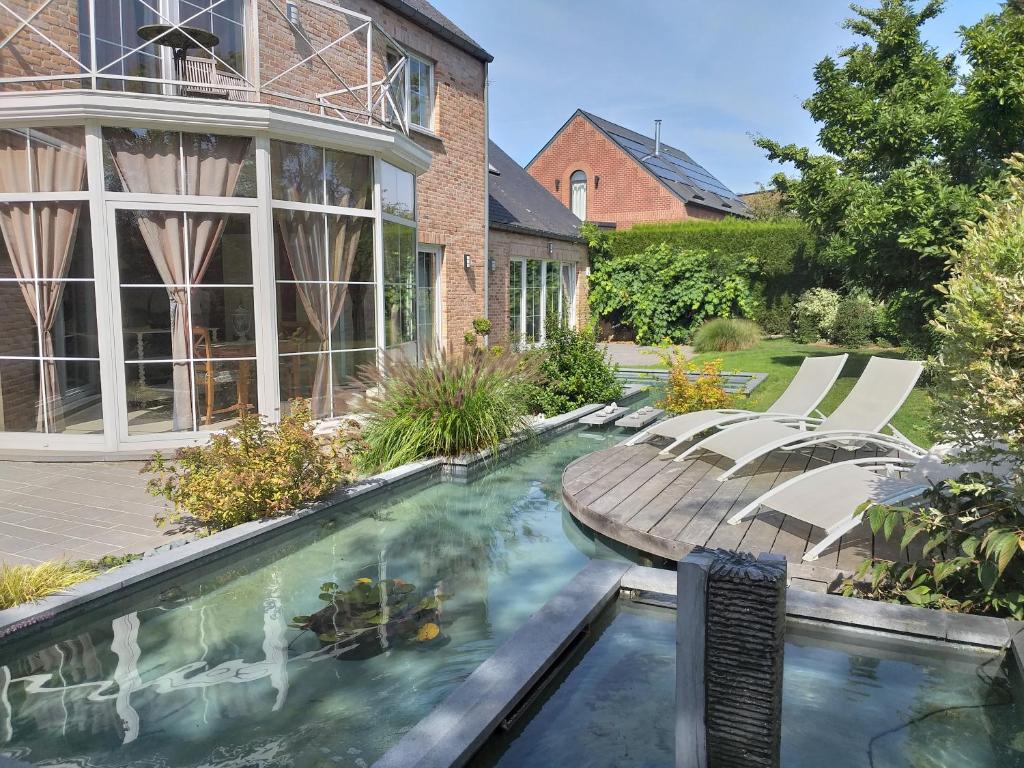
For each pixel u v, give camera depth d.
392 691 3.21
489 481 6.94
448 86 12.64
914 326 11.70
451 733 2.53
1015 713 2.88
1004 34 9.81
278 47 9.27
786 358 15.98
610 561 4.15
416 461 6.90
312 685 3.25
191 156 6.88
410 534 5.43
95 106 6.36
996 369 3.22
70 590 3.83
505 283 15.84
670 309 20.66
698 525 4.80
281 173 7.36
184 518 5.14
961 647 3.26
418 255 12.23
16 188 6.77
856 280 12.84
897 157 11.53
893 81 12.20
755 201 30.95
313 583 4.46
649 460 6.70
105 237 6.68
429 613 4.04
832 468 4.88
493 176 18.36
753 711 2.17
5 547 4.54
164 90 7.95
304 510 5.31
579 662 3.33
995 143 10.42
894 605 3.46
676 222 21.14
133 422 6.94
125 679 3.30
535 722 2.88
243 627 3.84
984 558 3.52
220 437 5.26
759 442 5.97
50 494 5.66
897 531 4.61
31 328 6.92
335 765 2.69
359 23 10.48
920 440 7.62
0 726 2.93
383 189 8.58
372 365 8.21
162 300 6.95
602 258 21.31
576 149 28.17
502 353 8.40
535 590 4.38
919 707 2.92
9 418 7.02
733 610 2.16
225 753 2.75
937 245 10.42
